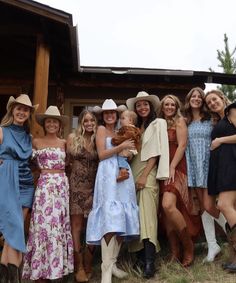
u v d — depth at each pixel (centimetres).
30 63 799
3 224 400
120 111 493
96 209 428
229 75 773
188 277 420
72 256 427
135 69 762
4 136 425
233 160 425
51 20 557
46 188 424
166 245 528
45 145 448
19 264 407
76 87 810
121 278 437
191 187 475
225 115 446
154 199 456
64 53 692
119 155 448
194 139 471
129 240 446
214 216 461
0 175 412
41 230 413
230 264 425
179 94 817
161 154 456
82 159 455
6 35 598
